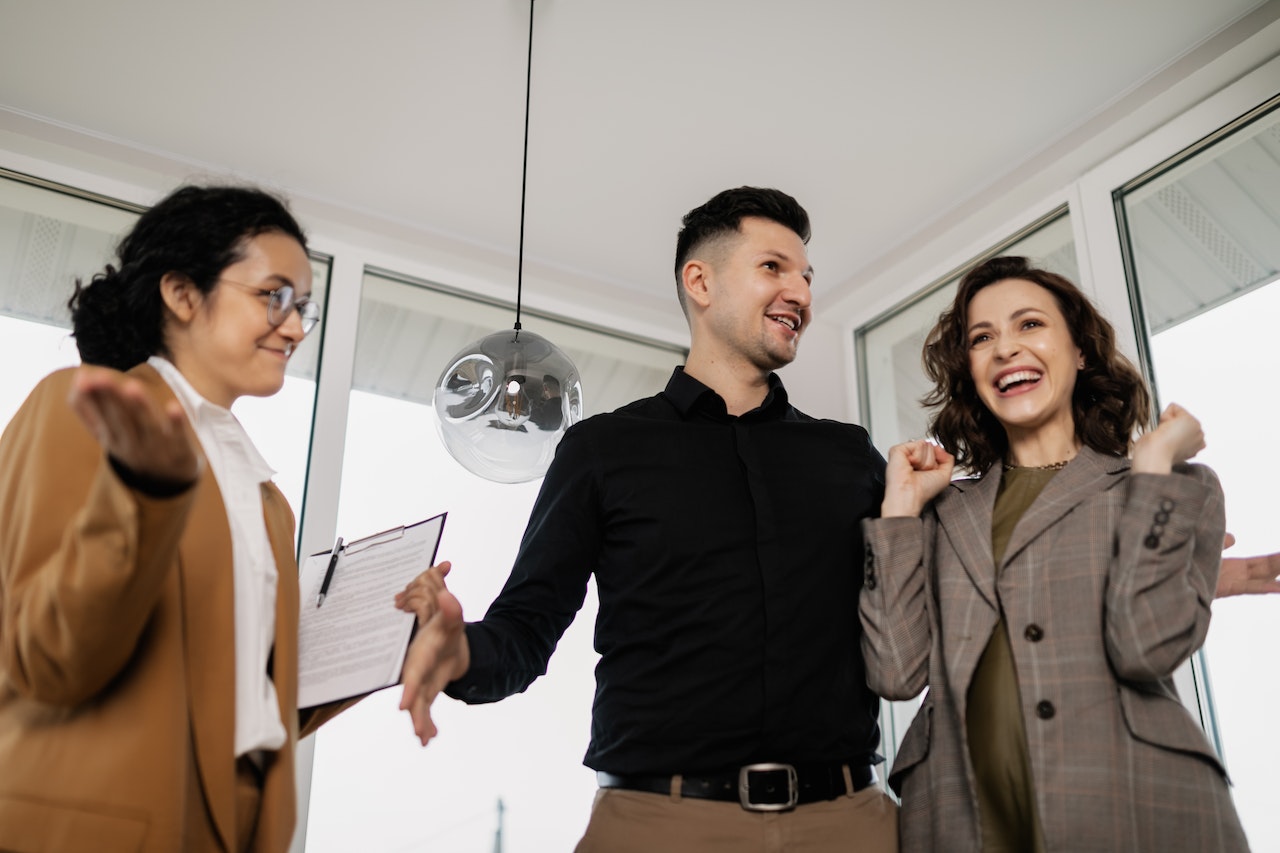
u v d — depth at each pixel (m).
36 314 2.81
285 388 3.06
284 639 1.11
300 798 2.60
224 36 2.69
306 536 2.89
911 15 2.62
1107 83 2.84
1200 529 1.33
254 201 1.21
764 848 1.34
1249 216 2.62
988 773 1.31
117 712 0.92
